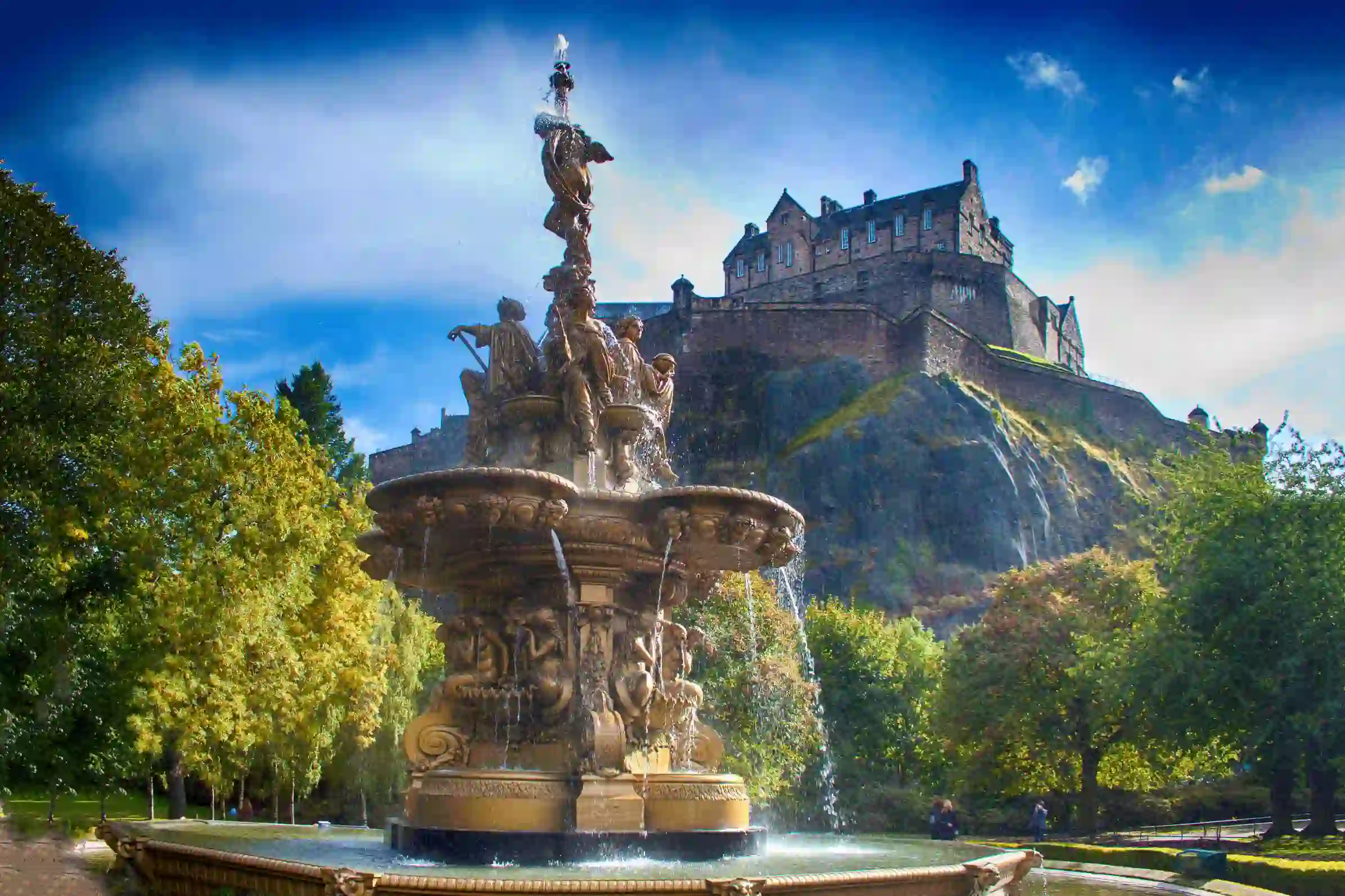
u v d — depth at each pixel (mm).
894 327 120562
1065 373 130750
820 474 110062
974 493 108438
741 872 10570
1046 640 47938
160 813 41719
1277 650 33906
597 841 11750
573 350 14258
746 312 121125
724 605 36469
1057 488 115125
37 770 24172
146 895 11688
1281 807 34688
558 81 15727
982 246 148375
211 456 29047
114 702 25125
